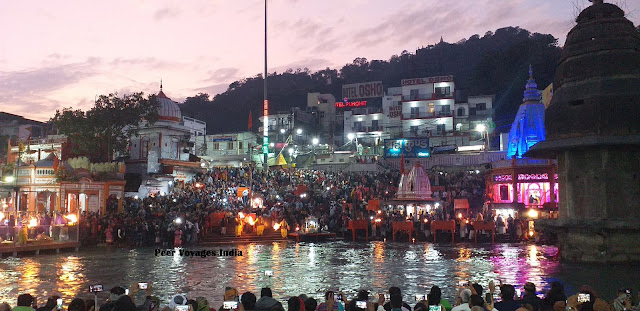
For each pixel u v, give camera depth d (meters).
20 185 38.78
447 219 38.22
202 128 91.50
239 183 51.16
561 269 21.88
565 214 24.72
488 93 90.19
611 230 22.64
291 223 40.31
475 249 31.30
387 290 17.27
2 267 23.20
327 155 75.06
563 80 24.58
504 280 19.11
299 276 20.42
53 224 30.95
